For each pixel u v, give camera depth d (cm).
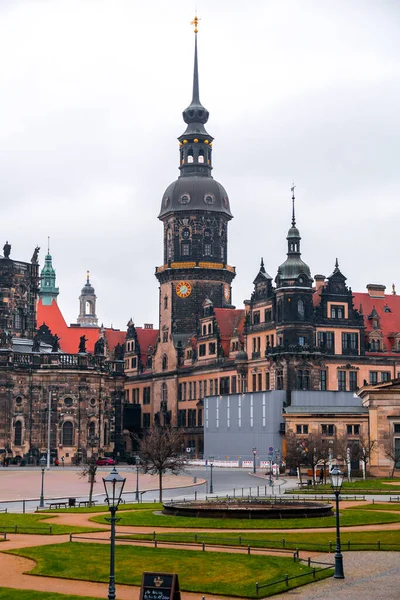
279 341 17712
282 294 17650
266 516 7700
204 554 5856
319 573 5344
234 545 6228
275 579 5159
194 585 5019
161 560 5638
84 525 7438
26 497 10444
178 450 15400
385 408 13725
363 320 18350
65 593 4784
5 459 18538
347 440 15038
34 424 19012
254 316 19025
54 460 18838
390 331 18912
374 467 13738
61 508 8988
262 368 18362
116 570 5372
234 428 18312
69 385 19212
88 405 19388
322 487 11625
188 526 7256
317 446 13800
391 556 5962
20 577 5219
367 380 18162
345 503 9219
